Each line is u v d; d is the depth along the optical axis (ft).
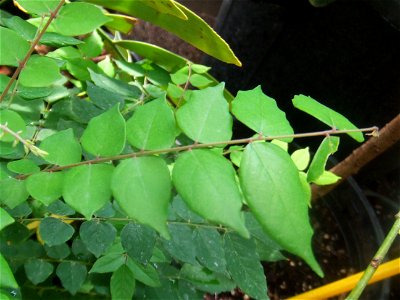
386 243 0.74
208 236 0.90
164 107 0.59
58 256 0.88
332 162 1.59
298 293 1.49
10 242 0.85
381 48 1.48
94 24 0.66
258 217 0.52
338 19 1.48
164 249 0.98
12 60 0.65
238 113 0.61
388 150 1.64
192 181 0.53
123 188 0.53
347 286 1.13
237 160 0.88
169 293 0.94
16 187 0.67
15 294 0.66
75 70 1.14
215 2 2.47
